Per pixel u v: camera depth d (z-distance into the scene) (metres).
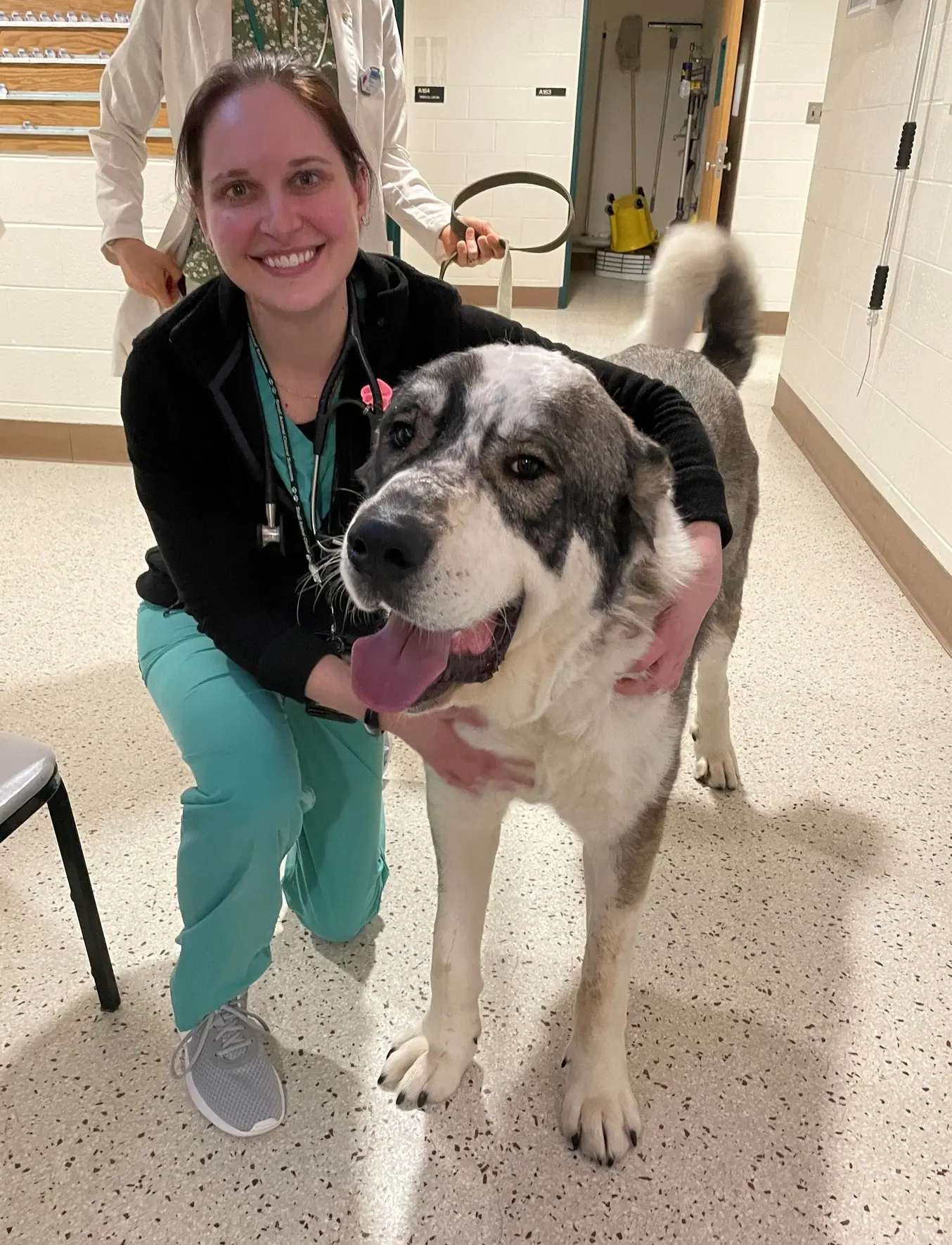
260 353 1.39
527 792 1.41
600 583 1.25
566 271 7.93
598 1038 1.43
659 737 1.36
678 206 9.93
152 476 1.37
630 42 10.06
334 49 2.15
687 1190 1.36
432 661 1.14
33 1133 1.43
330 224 1.30
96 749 2.29
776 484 4.13
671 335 2.37
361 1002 1.67
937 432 2.99
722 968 1.74
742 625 2.95
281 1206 1.33
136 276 2.29
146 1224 1.31
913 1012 1.66
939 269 3.06
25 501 3.68
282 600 1.52
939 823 2.13
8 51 3.39
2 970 1.71
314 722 1.54
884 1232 1.31
